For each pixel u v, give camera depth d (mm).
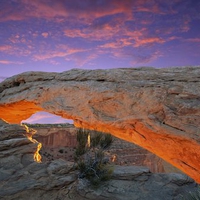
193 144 6078
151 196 14492
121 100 7375
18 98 9992
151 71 7566
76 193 13516
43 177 12789
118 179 15641
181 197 14578
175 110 6402
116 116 7340
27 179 12258
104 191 14172
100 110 7680
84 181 14281
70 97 8430
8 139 13492
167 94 6707
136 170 16625
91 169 14758
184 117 6203
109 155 40344
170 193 14906
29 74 10156
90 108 7773
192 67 7113
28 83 10070
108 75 8031
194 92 6336
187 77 6762
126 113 7156
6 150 12680
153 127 6652
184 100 6422
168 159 7652
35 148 14133
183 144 6422
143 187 15289
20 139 13438
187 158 6801
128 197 14094
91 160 15273
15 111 12203
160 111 6668
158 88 6879
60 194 12984
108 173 14930
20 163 12734
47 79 9688
